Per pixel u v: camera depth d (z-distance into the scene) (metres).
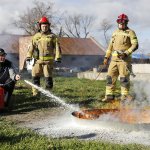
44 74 12.07
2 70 9.95
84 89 14.81
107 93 11.11
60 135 7.00
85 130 7.42
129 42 10.80
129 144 6.20
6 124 7.92
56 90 14.17
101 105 10.59
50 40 11.94
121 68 10.78
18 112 9.59
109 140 6.64
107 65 11.49
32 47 12.10
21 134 6.69
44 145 5.91
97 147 5.84
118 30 10.94
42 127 7.79
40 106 10.38
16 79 9.95
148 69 32.84
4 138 6.41
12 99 11.30
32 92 12.82
